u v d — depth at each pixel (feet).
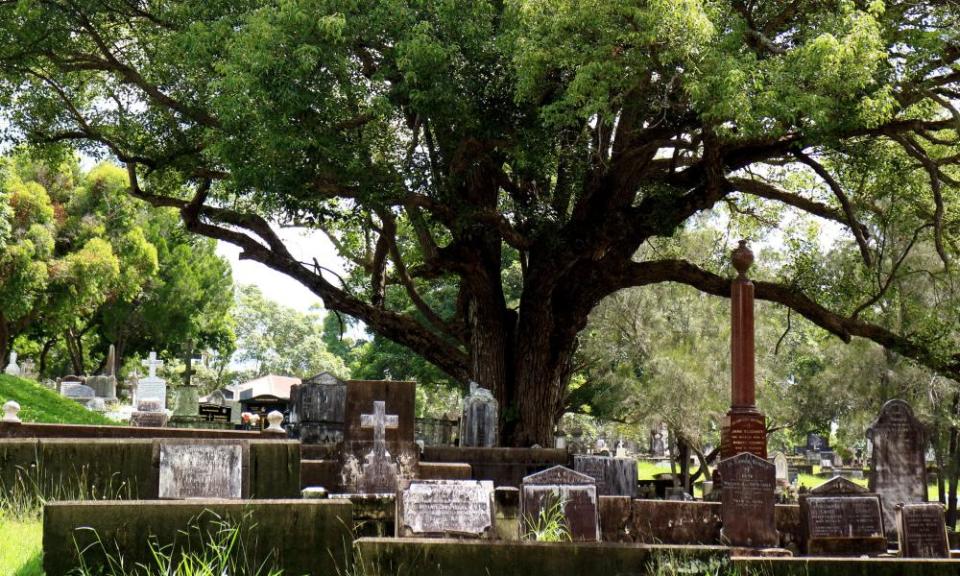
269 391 140.77
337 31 63.77
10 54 79.10
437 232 101.71
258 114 64.28
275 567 29.48
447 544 30.73
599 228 77.71
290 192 68.03
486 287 84.33
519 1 62.85
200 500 30.48
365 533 37.88
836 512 42.47
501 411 82.94
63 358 227.20
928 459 128.67
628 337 111.75
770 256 103.14
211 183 92.27
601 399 116.78
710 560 32.68
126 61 86.38
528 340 82.23
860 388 103.50
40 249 156.56
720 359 107.86
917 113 71.51
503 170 87.25
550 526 36.22
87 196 176.86
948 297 87.15
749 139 66.33
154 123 83.41
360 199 70.38
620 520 42.68
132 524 28.53
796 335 119.24
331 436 74.02
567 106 64.54
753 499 40.45
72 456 37.47
